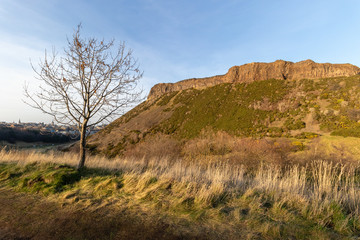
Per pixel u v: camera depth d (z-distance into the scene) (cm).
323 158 1812
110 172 635
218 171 582
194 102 8231
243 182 538
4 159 814
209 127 6088
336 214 336
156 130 6844
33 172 614
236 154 2036
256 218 335
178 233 293
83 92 655
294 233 291
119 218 343
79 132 682
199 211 366
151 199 427
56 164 698
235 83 8625
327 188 438
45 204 408
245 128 5388
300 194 430
